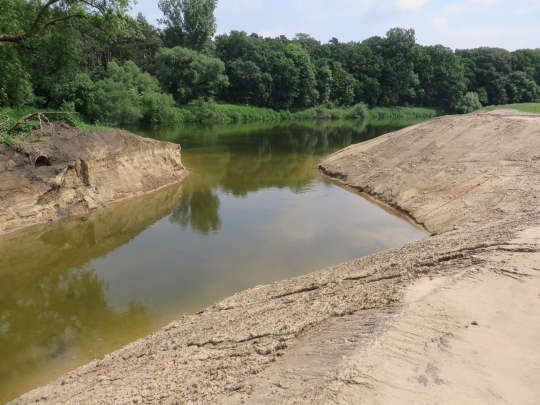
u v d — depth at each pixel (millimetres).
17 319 10531
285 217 18688
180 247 15203
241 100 82375
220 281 12531
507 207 15367
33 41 21031
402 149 26266
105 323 10391
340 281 9711
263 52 82125
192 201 21266
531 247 7965
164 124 59625
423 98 101062
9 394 7824
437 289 6699
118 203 20578
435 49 97438
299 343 6258
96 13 20125
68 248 15078
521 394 4105
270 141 44281
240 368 5977
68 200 18500
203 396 5355
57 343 9562
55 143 18516
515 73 93625
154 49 77375
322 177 27547
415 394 4164
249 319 8531
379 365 4711
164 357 7492
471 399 4055
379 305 6715
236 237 16188
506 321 5480
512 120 23359
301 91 85500
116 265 13711
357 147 31203
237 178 26734
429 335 5289
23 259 14070
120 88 48062
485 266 7379
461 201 17703
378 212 19531
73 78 39844
